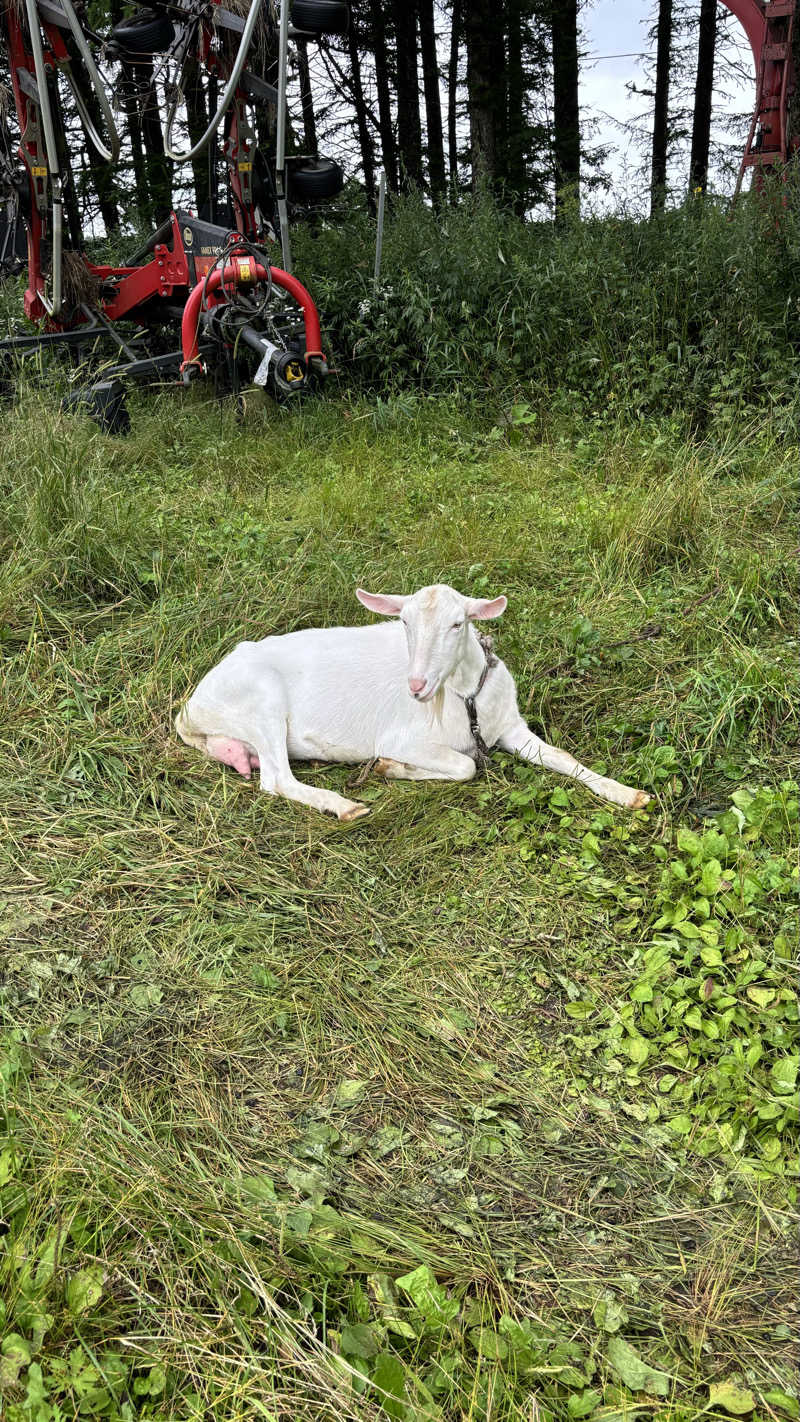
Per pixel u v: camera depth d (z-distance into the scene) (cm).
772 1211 255
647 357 872
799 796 409
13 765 441
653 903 362
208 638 531
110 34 891
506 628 549
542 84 2291
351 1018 321
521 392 907
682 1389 216
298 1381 213
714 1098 284
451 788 432
